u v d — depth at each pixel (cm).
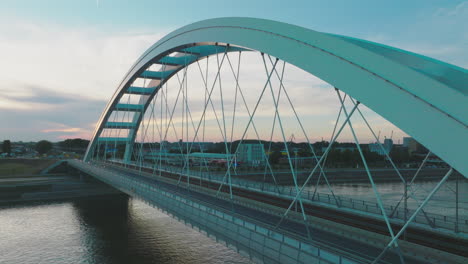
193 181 4584
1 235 4384
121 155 12925
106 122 7862
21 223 5016
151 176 5225
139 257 3550
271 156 11494
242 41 2550
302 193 3269
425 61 1661
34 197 7200
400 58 1764
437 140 1110
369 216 2283
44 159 14162
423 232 1888
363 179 9700
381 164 11138
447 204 5219
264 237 1659
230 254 3619
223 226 1994
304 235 1959
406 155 10662
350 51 1568
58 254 3666
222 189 3788
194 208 2334
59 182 8306
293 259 1461
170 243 4006
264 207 2773
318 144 14375
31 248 3866
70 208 6147
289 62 1973
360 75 1468
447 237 1789
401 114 1245
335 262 1309
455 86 1384
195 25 3378
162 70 5569
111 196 7431
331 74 1628
